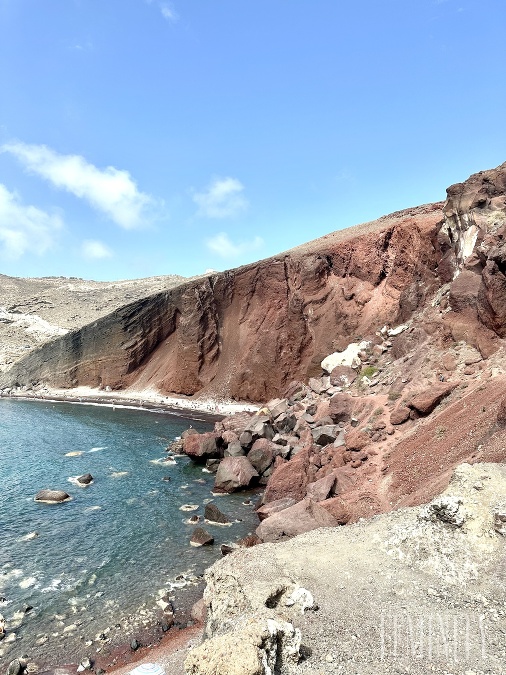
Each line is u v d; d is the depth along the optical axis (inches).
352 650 388.2
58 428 2031.3
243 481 1161.4
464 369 983.0
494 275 970.1
